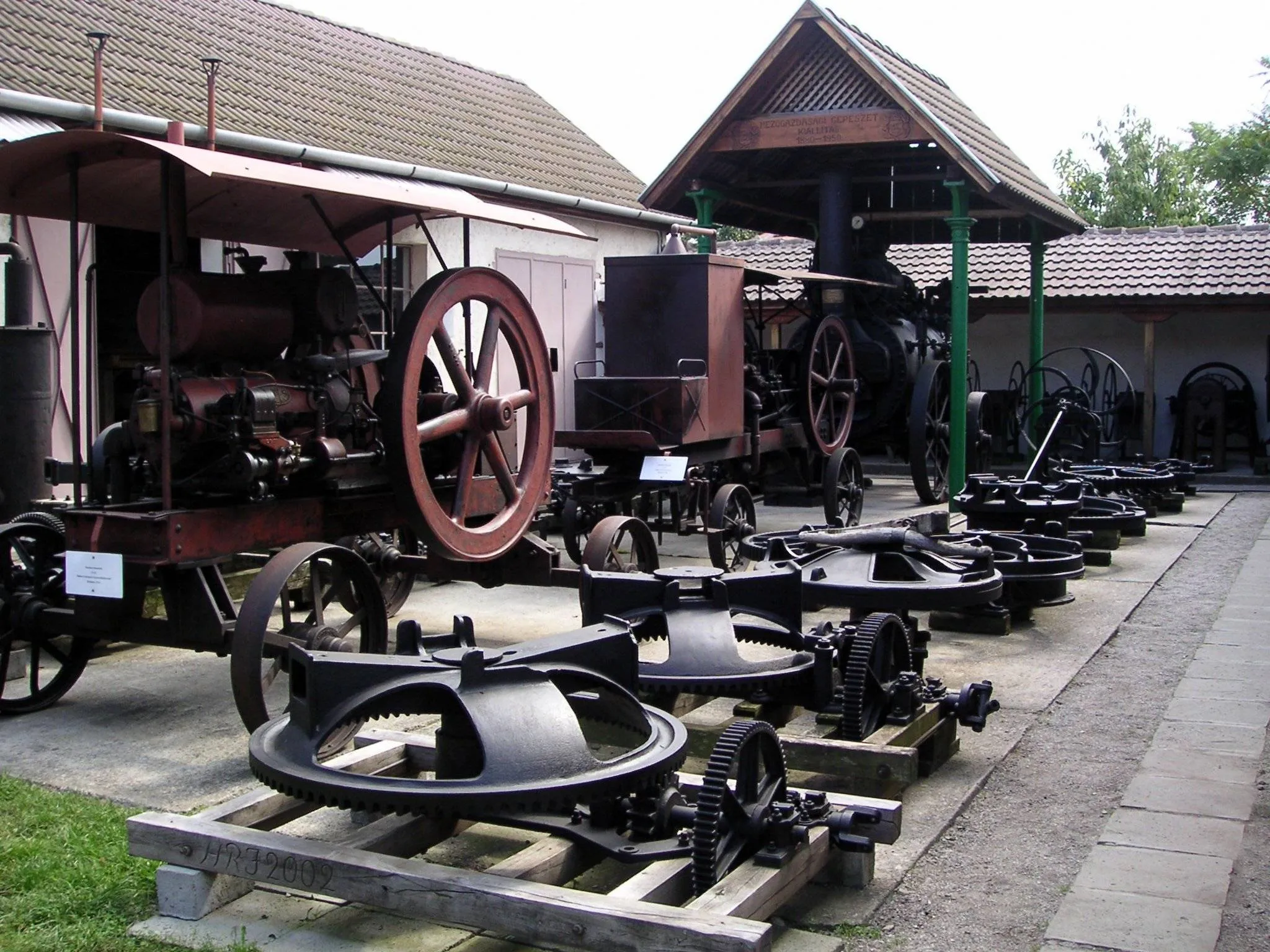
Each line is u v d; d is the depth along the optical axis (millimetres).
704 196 13219
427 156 12500
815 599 5926
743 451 10344
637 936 3246
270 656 5449
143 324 5891
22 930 3691
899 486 15570
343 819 4535
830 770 4699
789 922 3809
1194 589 9188
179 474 5949
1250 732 5707
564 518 8594
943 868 4258
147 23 11906
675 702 5289
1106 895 4000
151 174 5926
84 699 6199
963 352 12500
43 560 6031
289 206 6582
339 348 6422
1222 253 18844
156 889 3848
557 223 7008
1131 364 19797
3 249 7711
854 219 13930
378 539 7438
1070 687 6500
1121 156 47781
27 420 7457
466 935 3688
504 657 3781
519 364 6797
